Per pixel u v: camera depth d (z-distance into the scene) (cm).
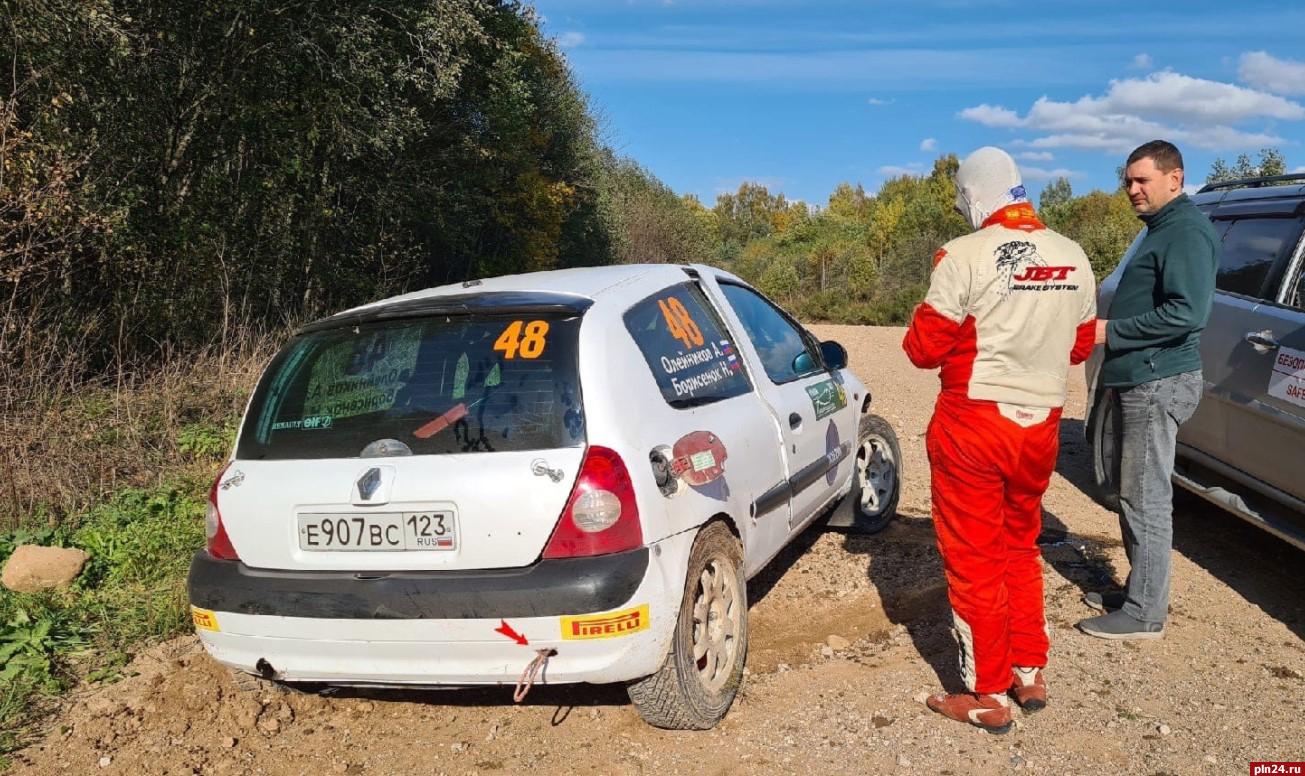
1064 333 321
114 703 389
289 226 1371
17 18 934
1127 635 415
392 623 305
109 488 646
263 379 360
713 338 413
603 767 330
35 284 832
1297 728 342
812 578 504
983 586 336
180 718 378
